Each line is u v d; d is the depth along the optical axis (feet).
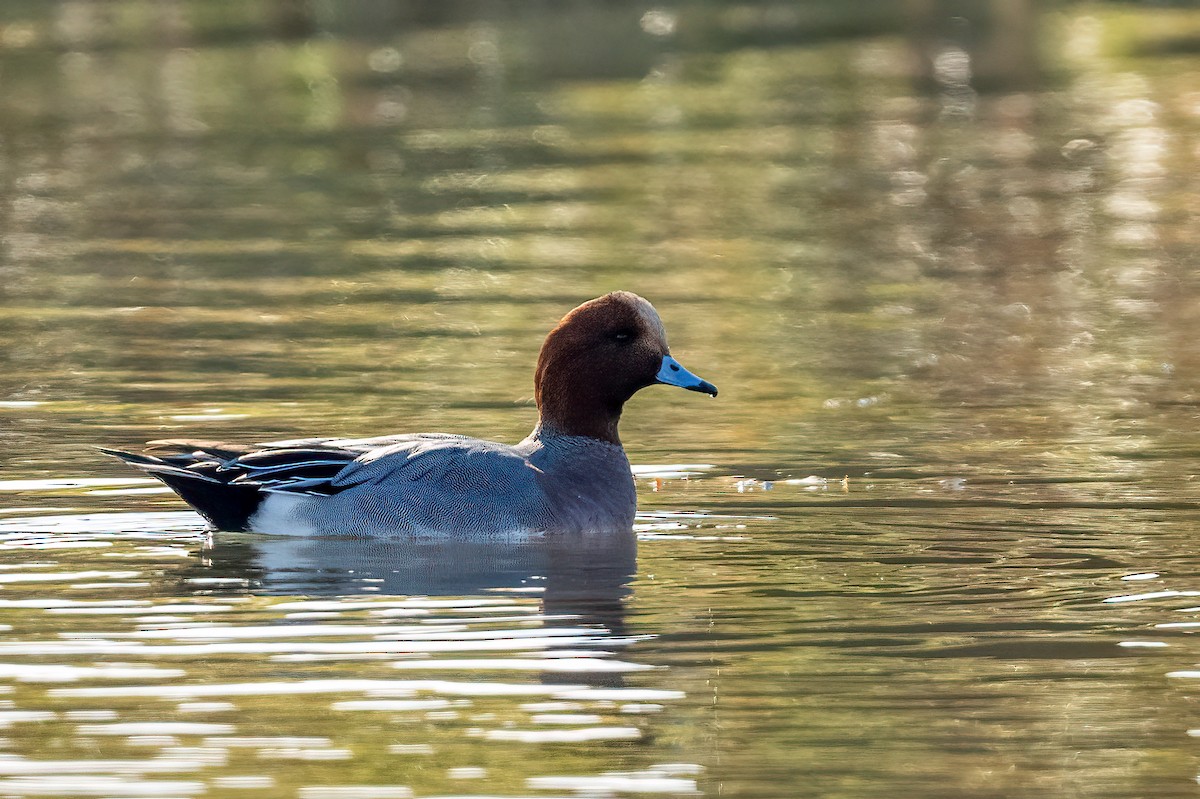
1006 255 78.89
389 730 27.35
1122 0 170.60
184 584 35.12
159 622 32.58
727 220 87.15
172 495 42.45
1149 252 78.84
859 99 124.88
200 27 157.17
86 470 44.55
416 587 35.09
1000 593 34.63
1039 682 29.48
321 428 49.14
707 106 122.83
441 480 39.47
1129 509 41.09
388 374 56.49
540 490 39.75
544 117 119.34
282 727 27.45
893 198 92.58
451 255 78.84
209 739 26.96
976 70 136.26
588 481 40.68
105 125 115.44
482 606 33.76
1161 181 95.66
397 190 95.25
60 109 121.19
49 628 32.22
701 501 42.65
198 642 31.40
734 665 30.32
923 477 44.57
